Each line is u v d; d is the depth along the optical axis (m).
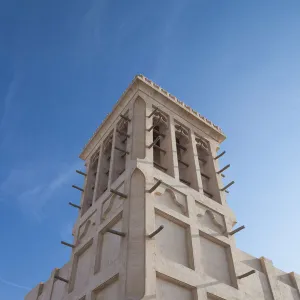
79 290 18.00
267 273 21.20
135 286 14.23
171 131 24.84
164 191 19.38
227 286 17.59
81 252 20.70
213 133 28.72
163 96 26.89
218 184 24.25
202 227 19.28
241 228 20.22
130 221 16.84
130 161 20.41
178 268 16.08
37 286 25.58
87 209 24.56
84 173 28.03
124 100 27.19
